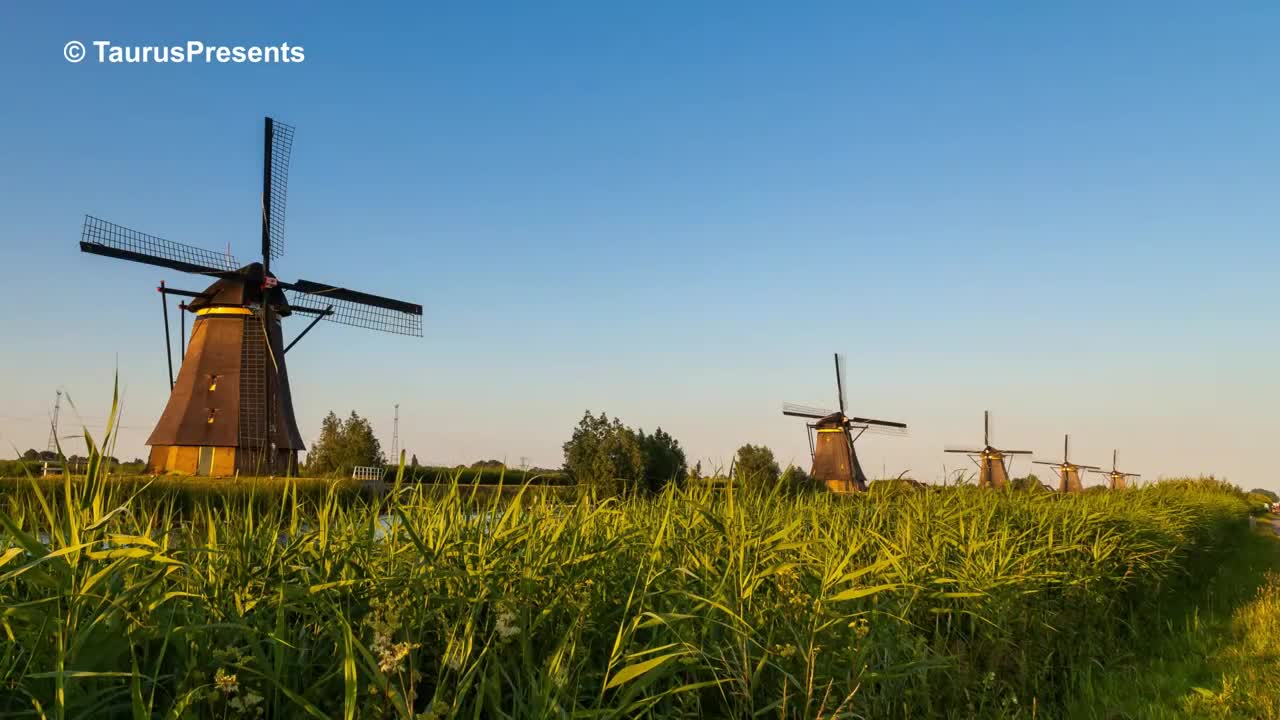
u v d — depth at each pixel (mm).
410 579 3557
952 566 6902
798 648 4230
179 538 3928
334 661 3273
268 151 40531
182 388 39969
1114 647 8523
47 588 2877
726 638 4359
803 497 7902
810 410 61062
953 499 9305
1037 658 6906
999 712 5695
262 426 39562
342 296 41906
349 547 3939
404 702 2840
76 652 2678
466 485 4793
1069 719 6297
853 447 57406
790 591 4594
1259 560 21125
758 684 4266
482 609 3820
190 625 2959
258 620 3297
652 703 3264
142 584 2912
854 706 4469
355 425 54031
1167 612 11688
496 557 3826
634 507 5836
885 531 7434
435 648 3557
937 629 5766
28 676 2506
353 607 3686
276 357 41406
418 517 4504
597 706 3125
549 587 3914
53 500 3096
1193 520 16094
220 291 41125
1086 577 8438
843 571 4969
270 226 40906
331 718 2969
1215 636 9797
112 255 34469
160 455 39344
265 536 4012
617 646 3273
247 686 2975
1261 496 55219
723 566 4719
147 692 2994
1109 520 10633
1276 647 9039
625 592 4375
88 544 2672
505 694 3572
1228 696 6988
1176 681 7637
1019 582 6770
